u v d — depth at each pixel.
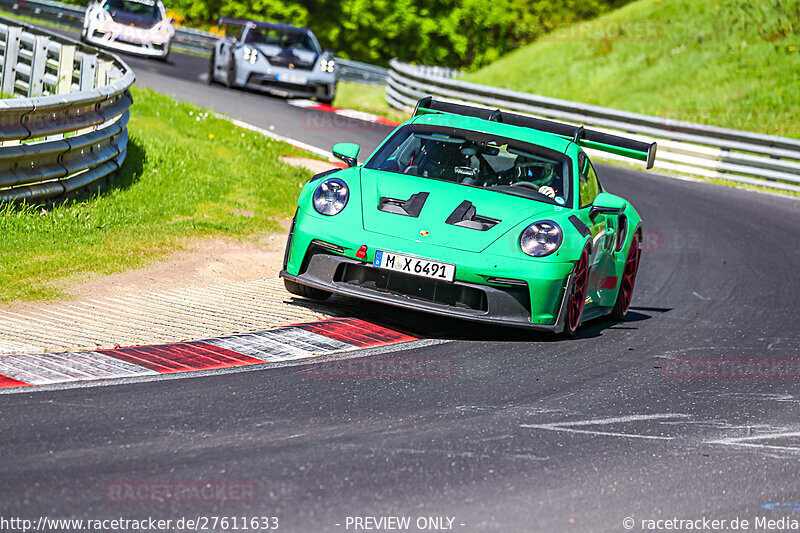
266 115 65.81
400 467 14.93
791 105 89.56
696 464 16.33
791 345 26.86
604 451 16.59
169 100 57.59
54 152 31.19
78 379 18.22
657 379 21.94
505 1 169.75
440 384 19.91
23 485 13.17
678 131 69.19
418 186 25.14
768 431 18.61
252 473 14.22
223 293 26.39
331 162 52.31
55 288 24.78
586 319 26.66
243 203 38.28
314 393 18.55
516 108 77.88
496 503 13.83
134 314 23.34
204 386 18.42
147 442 15.20
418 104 29.19
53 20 115.12
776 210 55.59
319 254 24.28
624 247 28.55
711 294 34.09
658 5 119.62
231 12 161.12
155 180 38.47
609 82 104.31
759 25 106.25
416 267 23.16
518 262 23.19
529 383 20.64
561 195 25.66
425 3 166.62
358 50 163.88
